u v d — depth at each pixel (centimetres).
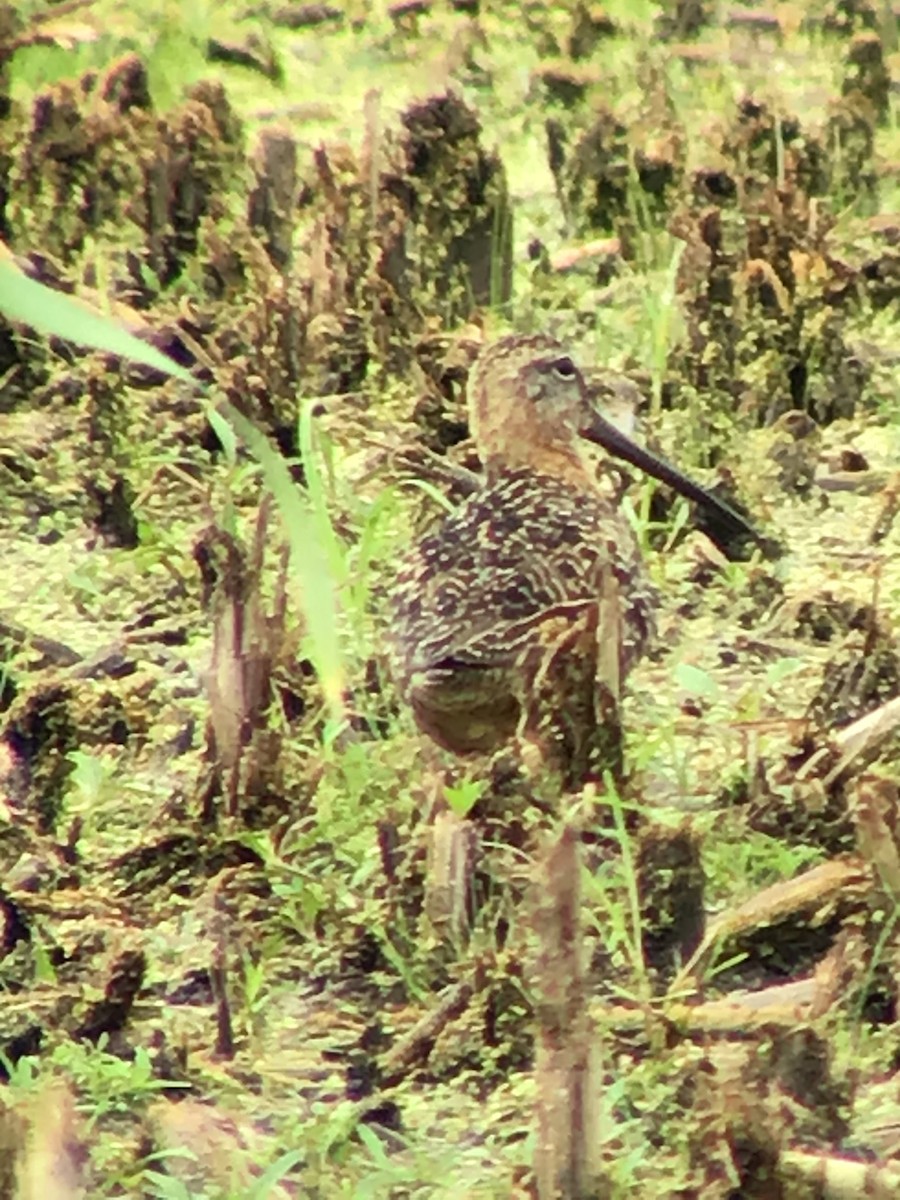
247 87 1878
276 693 1088
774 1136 828
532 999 897
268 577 1259
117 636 1260
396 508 1328
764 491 1368
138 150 1644
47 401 1497
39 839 1062
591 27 1931
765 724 1075
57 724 1088
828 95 1814
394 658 1076
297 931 1006
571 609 1041
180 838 1051
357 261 1509
